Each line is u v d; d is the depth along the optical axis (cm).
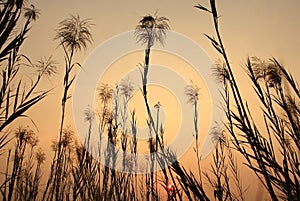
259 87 108
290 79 105
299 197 85
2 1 111
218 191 132
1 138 123
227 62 107
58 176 232
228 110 107
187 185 101
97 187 216
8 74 139
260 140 101
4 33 105
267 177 90
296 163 97
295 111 104
